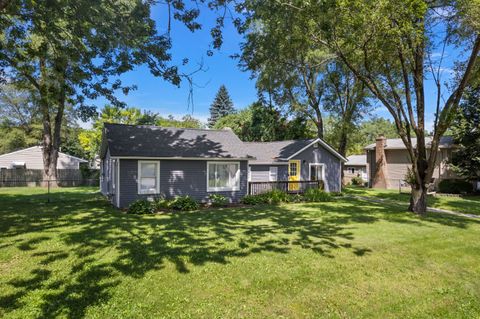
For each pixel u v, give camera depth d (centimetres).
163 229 847
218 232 820
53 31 833
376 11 846
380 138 2714
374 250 672
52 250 629
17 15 778
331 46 1023
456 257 642
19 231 796
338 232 840
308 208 1350
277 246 688
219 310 405
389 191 2330
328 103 2439
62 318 374
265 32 1091
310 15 877
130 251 628
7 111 3231
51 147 2422
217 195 1481
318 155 2128
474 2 807
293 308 417
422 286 502
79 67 927
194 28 802
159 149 1404
